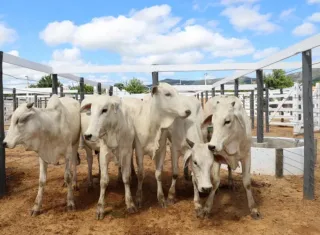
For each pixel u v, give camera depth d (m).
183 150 5.65
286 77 36.56
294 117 15.66
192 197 6.04
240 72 9.54
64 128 5.38
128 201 5.36
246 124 4.91
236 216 5.00
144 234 4.42
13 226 4.75
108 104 4.75
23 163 9.03
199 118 6.16
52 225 4.79
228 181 6.48
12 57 6.38
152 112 5.41
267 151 7.42
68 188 5.45
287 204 5.51
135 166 8.62
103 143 5.11
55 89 8.34
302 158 7.45
